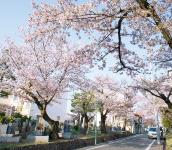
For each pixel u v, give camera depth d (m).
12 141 16.91
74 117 48.06
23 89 21.12
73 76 22.42
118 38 11.40
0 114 22.45
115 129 57.56
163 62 16.33
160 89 22.50
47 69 21.55
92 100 37.41
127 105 40.31
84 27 10.52
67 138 23.83
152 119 68.88
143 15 9.05
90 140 26.97
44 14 9.94
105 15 10.01
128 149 23.28
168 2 10.25
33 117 32.25
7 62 21.41
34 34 10.53
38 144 16.36
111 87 39.41
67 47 21.58
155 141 37.75
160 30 8.95
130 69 13.16
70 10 9.79
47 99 21.77
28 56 21.67
